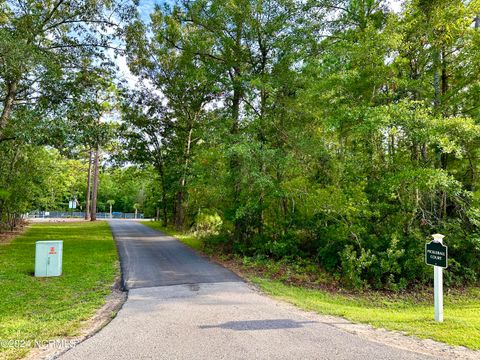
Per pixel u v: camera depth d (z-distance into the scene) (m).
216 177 12.63
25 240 15.94
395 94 10.70
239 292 7.26
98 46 14.23
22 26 11.90
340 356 3.77
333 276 9.66
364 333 4.63
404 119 8.71
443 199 10.64
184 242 16.12
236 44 12.73
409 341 4.29
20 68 10.57
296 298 7.02
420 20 10.56
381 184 9.98
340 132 11.16
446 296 8.89
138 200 44.25
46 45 13.62
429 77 11.74
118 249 13.51
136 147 24.94
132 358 3.73
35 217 43.19
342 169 10.98
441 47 11.22
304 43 11.65
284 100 11.80
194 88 19.89
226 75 13.31
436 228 10.17
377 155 10.74
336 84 10.20
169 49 18.97
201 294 7.03
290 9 11.62
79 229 22.73
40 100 12.62
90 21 13.79
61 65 13.36
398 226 10.21
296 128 11.89
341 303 7.40
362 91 10.52
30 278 8.26
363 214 10.09
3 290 7.14
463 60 11.18
